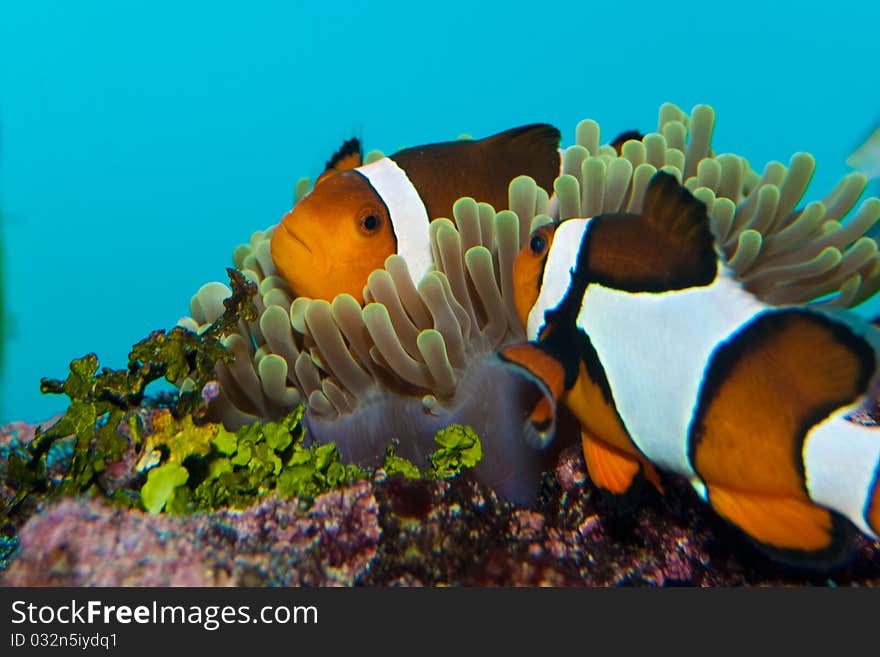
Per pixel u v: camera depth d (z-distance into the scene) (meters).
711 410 0.14
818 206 0.20
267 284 0.20
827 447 0.14
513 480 0.18
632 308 0.15
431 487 0.17
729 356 0.14
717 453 0.14
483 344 0.19
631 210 0.20
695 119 0.22
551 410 0.15
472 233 0.19
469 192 0.20
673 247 0.14
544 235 0.16
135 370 0.17
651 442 0.15
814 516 0.14
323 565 0.16
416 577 0.16
